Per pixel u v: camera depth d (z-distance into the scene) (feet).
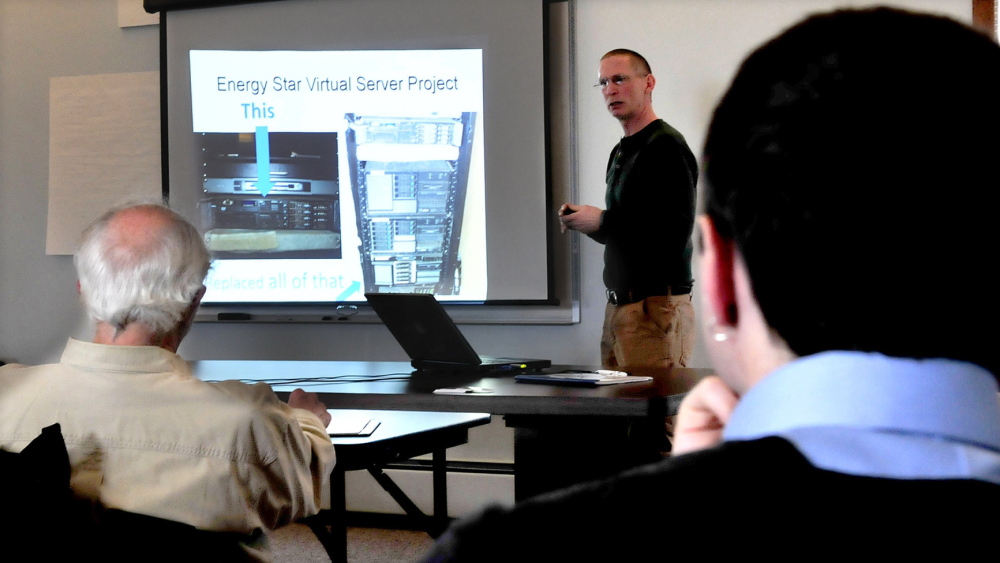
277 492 4.43
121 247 4.48
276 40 13.52
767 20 11.87
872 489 1.03
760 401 1.14
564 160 12.61
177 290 4.56
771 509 1.06
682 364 10.67
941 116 1.06
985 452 1.03
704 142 1.26
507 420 7.03
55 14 14.53
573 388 7.22
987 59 1.09
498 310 12.87
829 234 1.07
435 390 7.23
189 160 13.78
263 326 13.83
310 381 8.26
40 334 14.69
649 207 10.44
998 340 1.06
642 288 10.54
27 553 3.57
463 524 1.17
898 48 1.10
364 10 13.26
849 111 1.08
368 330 13.46
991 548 1.00
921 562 1.00
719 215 1.21
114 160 14.29
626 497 1.12
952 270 1.04
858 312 1.06
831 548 1.02
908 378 1.05
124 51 14.28
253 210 13.65
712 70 12.05
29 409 4.29
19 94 14.67
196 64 13.74
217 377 8.71
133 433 4.23
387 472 12.94
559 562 1.08
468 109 12.89
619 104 11.08
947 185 1.04
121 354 4.34
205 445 4.23
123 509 4.17
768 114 1.14
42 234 14.65
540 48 12.57
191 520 4.20
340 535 6.61
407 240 13.17
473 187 12.89
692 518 1.07
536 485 6.91
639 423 7.18
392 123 13.17
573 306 12.62
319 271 13.50
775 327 1.14
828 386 1.07
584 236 12.56
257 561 4.47
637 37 12.32
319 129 13.43
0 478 3.60
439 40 12.98
